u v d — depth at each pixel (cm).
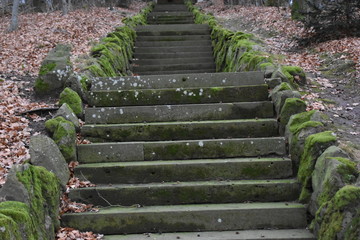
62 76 650
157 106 569
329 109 584
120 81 632
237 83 636
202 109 568
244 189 443
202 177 471
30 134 518
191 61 1098
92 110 566
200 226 409
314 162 418
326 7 1064
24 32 1480
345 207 325
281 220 408
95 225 407
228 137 533
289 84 622
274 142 498
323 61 879
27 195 350
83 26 1547
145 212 410
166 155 502
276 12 1759
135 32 1235
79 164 489
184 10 1947
